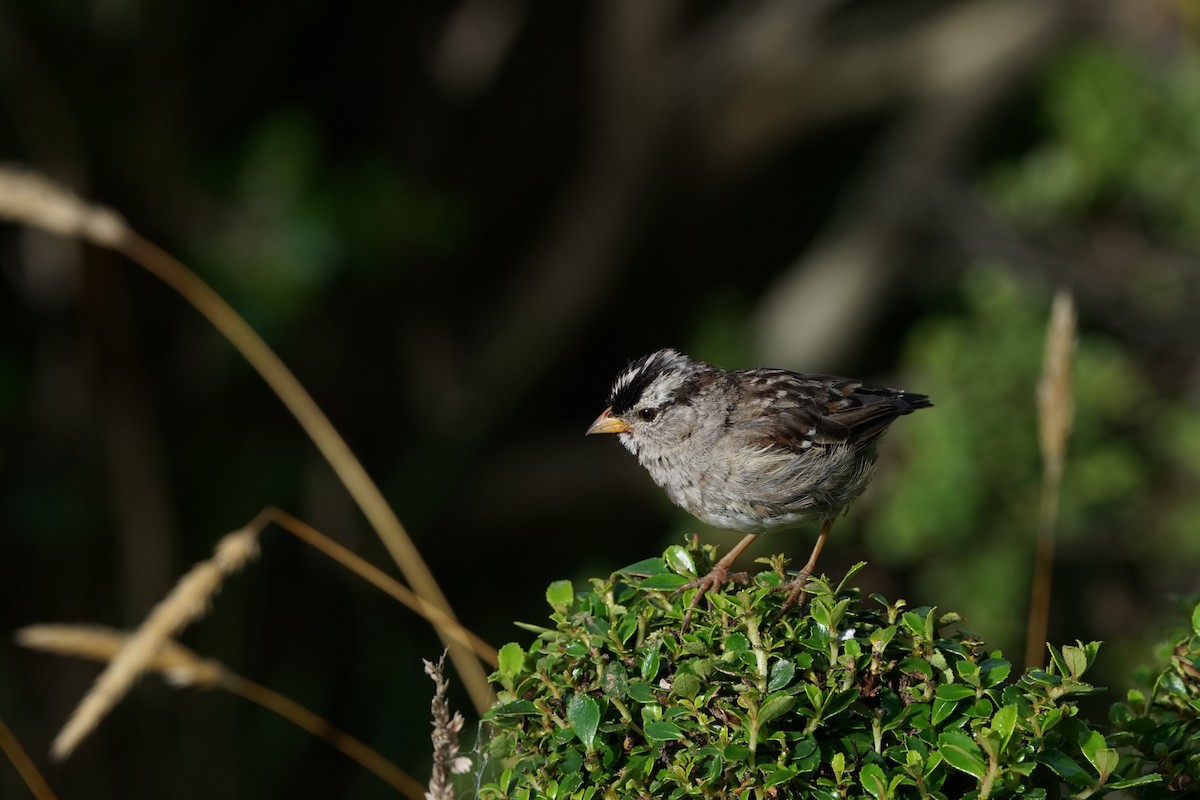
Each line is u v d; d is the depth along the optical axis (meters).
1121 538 14.13
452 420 15.41
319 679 13.81
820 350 16.12
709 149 16.03
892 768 3.80
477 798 4.19
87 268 12.63
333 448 6.86
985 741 3.53
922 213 15.83
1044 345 13.45
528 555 16.11
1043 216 15.52
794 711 3.83
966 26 15.71
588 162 15.88
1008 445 13.19
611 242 15.85
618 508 15.77
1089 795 3.66
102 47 12.94
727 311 16.16
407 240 13.45
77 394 13.58
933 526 12.91
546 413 16.95
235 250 12.81
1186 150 15.02
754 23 15.81
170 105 13.06
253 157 13.11
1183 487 14.53
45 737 13.03
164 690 12.94
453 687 13.13
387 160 14.13
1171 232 15.31
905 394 6.86
